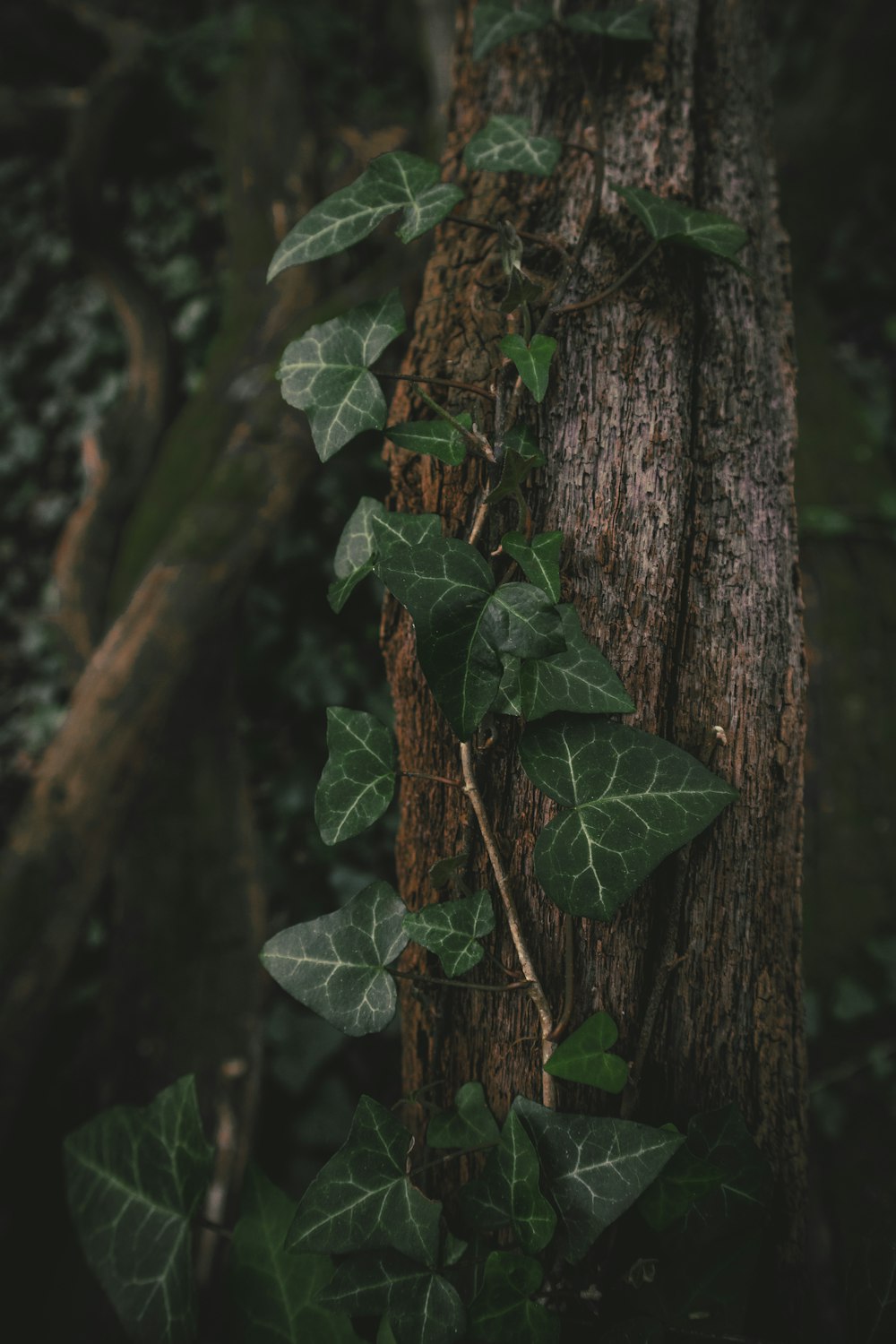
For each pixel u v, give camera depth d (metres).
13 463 1.24
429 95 1.17
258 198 1.04
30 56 1.38
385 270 0.95
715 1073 0.41
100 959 0.92
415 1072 0.45
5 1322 0.76
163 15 1.36
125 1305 0.43
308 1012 0.85
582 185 0.45
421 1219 0.39
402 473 0.45
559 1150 0.39
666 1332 0.39
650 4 0.47
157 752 0.82
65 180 1.11
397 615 0.46
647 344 0.43
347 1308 0.39
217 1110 0.76
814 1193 0.88
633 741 0.40
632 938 0.41
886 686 1.05
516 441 0.41
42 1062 0.83
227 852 0.84
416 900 0.44
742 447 0.44
